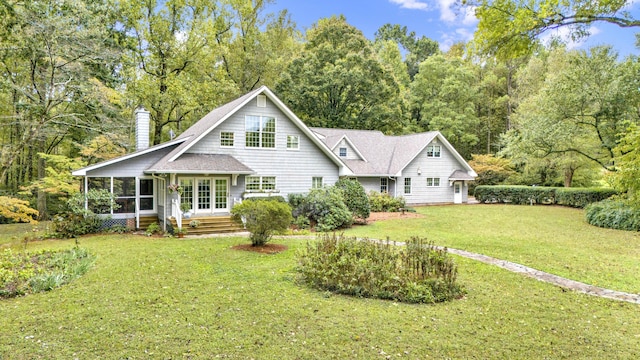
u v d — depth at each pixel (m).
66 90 15.84
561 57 27.30
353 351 4.75
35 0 14.30
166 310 6.14
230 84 28.03
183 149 15.62
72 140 22.78
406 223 17.67
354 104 34.53
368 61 33.16
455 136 38.03
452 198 28.16
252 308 6.22
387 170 25.84
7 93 19.14
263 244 11.59
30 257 9.37
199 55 26.58
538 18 4.94
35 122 15.98
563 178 29.36
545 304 6.60
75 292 7.09
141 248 11.39
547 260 10.05
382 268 7.03
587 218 18.20
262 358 4.56
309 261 7.75
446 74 38.84
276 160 18.16
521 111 30.66
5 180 22.88
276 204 11.20
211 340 5.04
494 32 5.26
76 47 14.79
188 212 15.08
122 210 16.27
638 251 11.58
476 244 12.20
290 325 5.54
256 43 32.56
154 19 25.09
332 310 6.14
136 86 23.41
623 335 5.37
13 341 5.00
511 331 5.42
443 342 5.03
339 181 18.36
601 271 8.99
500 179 33.94
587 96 19.50
